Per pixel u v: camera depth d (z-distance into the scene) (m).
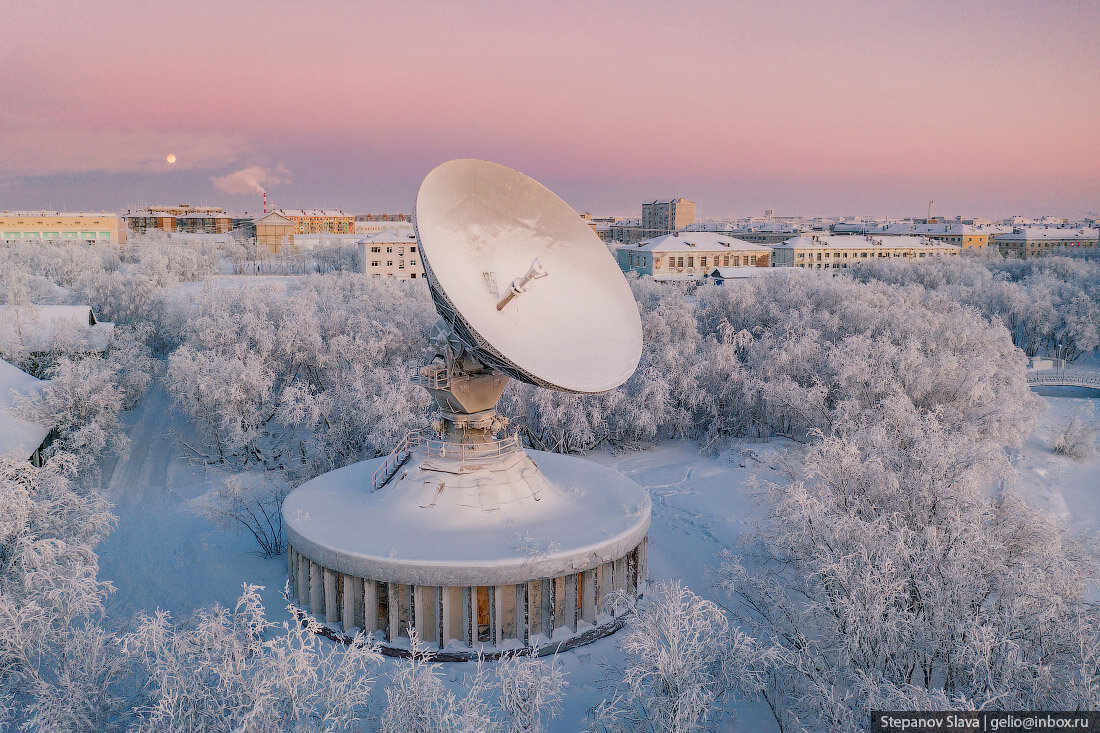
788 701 19.69
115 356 52.59
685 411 47.59
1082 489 39.38
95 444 41.41
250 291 65.44
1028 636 17.84
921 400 42.69
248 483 39.25
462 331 23.39
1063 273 111.50
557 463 33.25
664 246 124.88
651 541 33.06
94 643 17.30
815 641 19.66
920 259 129.88
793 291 66.44
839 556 19.77
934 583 18.77
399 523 25.88
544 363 23.78
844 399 44.25
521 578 23.48
